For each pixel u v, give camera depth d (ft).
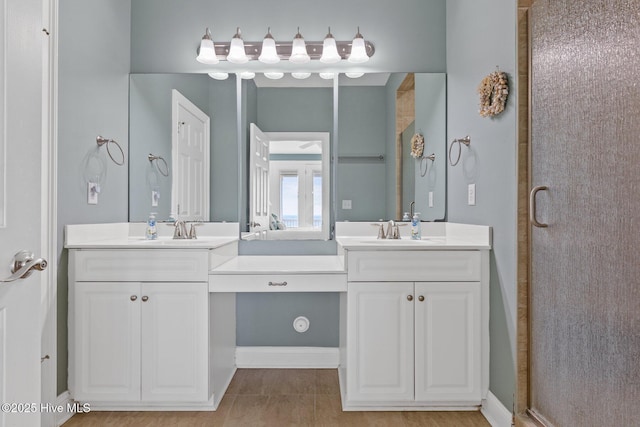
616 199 4.08
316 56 9.00
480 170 7.20
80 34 7.13
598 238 4.36
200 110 9.12
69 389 6.64
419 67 9.11
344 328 7.36
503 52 6.35
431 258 6.77
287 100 9.18
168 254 6.66
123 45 8.73
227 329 8.13
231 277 6.72
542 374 5.55
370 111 9.16
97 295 6.63
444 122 9.04
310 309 8.99
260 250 9.06
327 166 9.17
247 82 9.15
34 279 3.97
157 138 9.02
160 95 9.04
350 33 9.09
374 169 9.12
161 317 6.64
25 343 3.85
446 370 6.75
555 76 5.19
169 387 6.65
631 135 3.85
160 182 9.00
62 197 6.64
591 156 4.47
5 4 3.57
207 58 8.68
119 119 8.57
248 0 9.09
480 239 7.07
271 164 9.17
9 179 3.63
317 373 8.64
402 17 9.10
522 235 5.92
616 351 4.10
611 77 4.13
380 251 6.75
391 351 6.74
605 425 4.28
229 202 9.11
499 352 6.46
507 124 6.22
